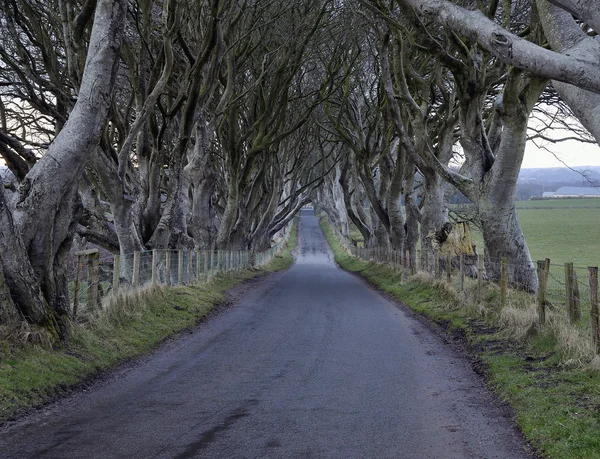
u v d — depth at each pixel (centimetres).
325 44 3641
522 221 9862
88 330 1265
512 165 1858
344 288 3164
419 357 1259
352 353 1308
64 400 911
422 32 1897
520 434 748
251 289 3064
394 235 3809
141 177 2383
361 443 716
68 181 1191
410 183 3650
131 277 1845
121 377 1079
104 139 1930
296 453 680
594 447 654
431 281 2375
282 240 8831
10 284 1096
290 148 5181
